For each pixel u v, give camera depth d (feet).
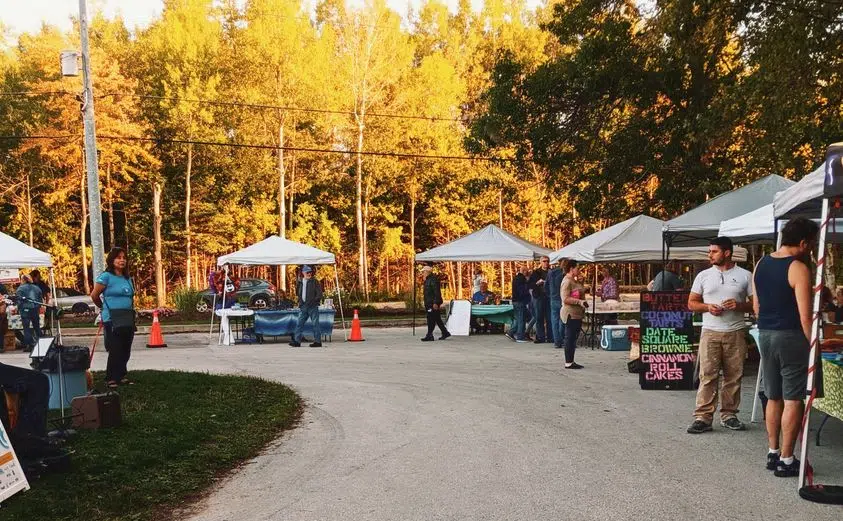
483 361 45.21
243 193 139.13
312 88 117.19
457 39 148.87
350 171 139.54
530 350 51.93
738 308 23.67
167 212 140.15
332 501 17.34
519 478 18.83
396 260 162.09
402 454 21.80
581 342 57.57
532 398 31.30
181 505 17.47
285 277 138.00
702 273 24.31
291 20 115.96
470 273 158.71
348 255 158.20
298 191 140.87
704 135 57.21
